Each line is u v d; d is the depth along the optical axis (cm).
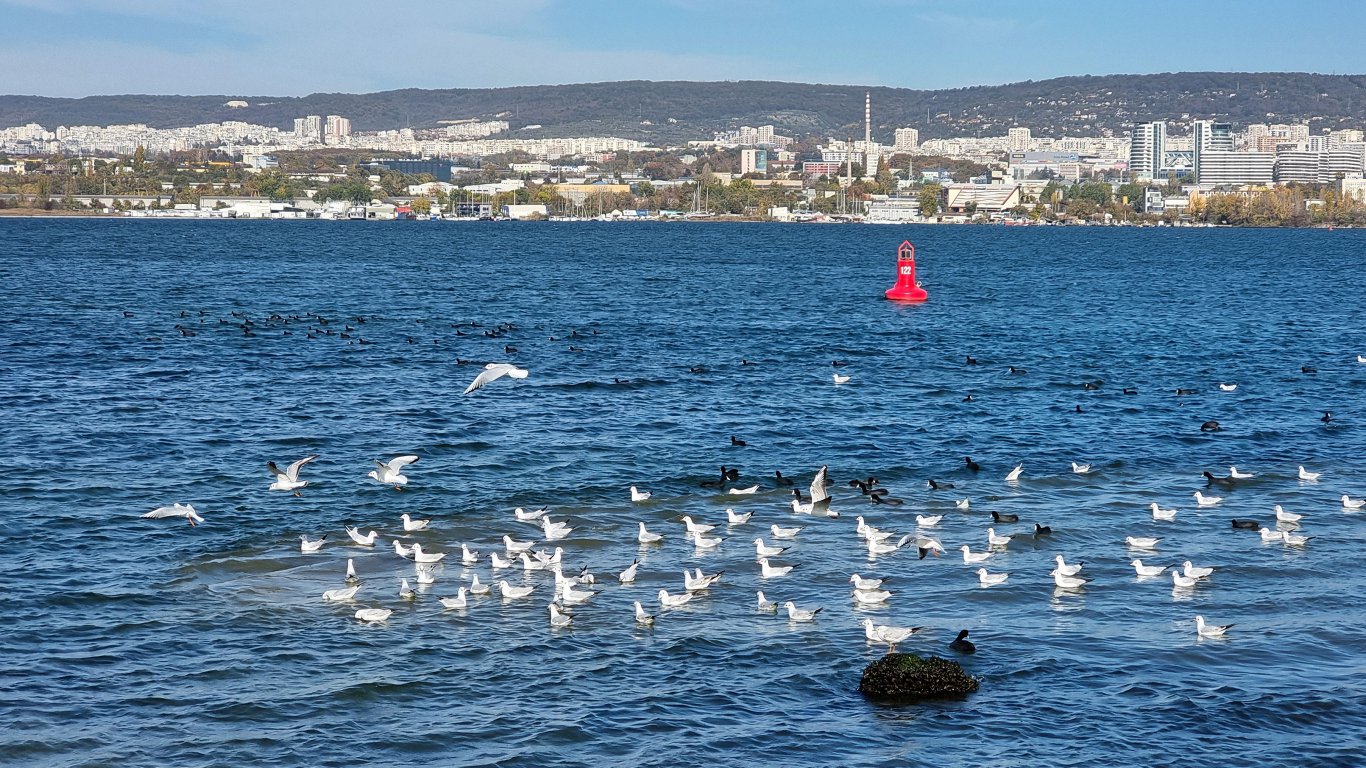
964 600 4800
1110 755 3681
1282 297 17962
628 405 8494
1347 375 10162
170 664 4184
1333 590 4925
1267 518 5859
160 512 5200
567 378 9588
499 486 6319
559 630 4472
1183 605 4762
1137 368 10538
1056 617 4644
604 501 6062
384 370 9888
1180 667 4228
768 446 7269
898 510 5956
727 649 4341
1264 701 3981
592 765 3631
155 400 8400
